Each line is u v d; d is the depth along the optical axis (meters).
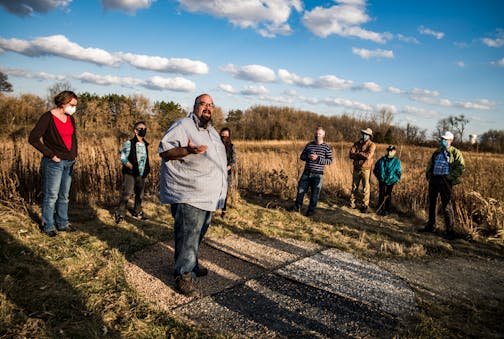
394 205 8.38
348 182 9.91
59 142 4.74
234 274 4.11
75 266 3.86
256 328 3.01
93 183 7.63
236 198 7.77
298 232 6.04
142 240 5.00
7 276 3.38
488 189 7.53
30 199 6.23
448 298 3.83
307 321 3.17
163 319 3.02
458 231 6.53
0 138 8.91
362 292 3.80
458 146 12.34
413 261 4.97
